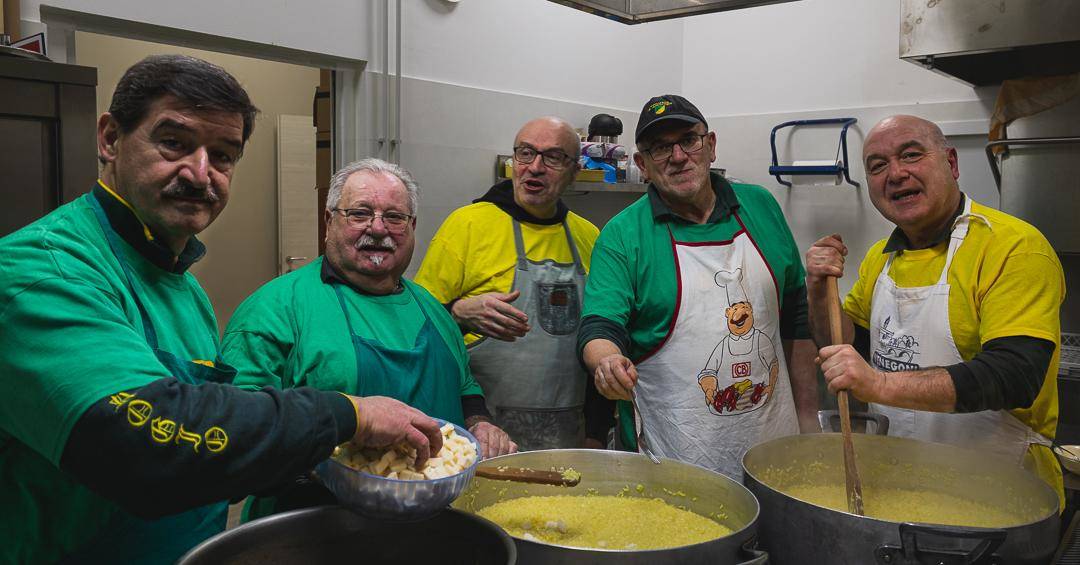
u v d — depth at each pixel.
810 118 3.22
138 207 0.95
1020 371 1.28
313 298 1.39
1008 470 1.28
